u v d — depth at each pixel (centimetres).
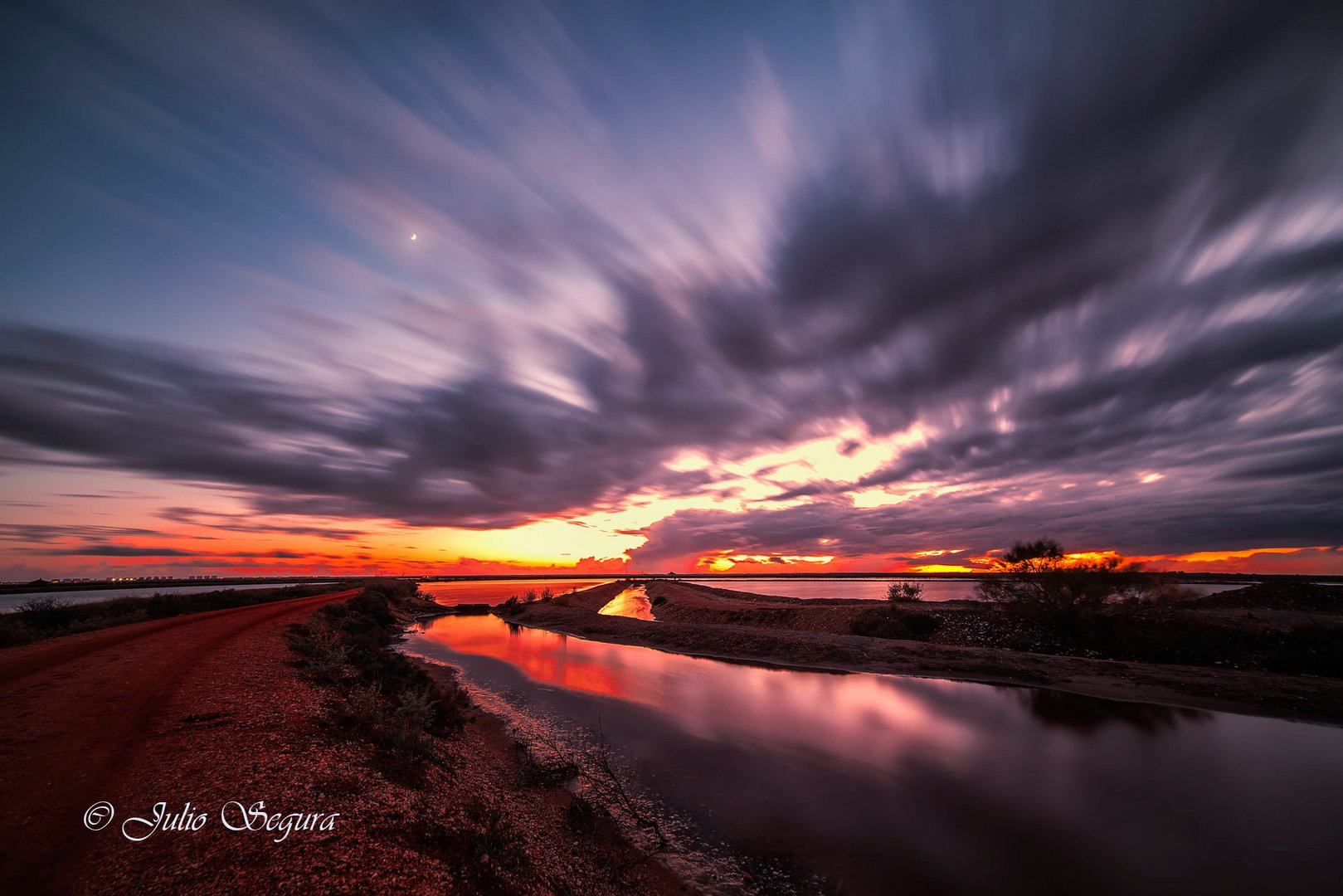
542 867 729
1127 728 1502
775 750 1366
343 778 735
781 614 3897
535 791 1071
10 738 780
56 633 2030
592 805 1031
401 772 830
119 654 1471
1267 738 1399
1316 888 773
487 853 673
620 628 3847
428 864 588
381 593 5694
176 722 862
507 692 2005
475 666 2564
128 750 740
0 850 484
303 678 1286
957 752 1345
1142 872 820
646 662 2717
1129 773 1188
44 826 534
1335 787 1098
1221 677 1878
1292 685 1731
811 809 1039
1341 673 1830
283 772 712
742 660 2759
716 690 2050
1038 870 827
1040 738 1435
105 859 485
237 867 494
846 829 961
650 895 751
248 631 1988
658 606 5994
